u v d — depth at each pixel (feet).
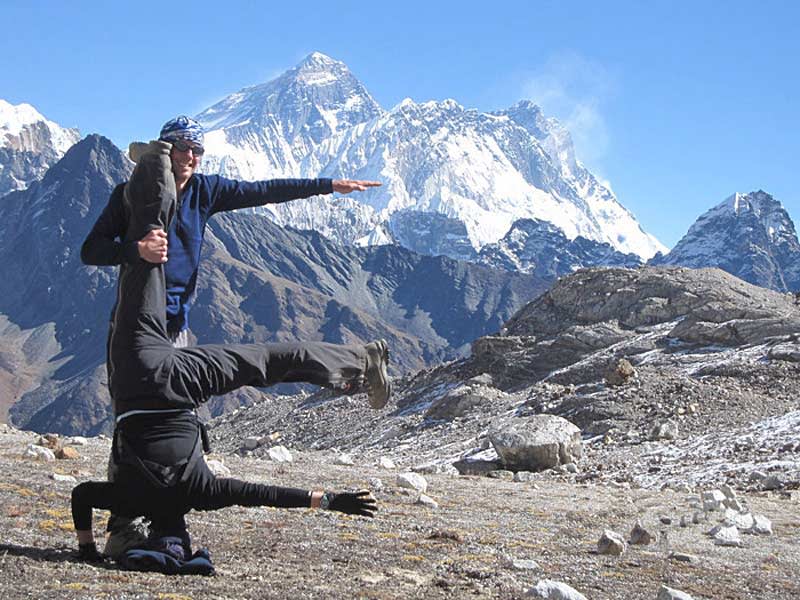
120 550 29.55
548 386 204.85
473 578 33.42
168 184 28.35
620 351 223.92
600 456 135.33
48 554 30.19
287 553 35.29
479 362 256.52
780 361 181.98
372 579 31.55
